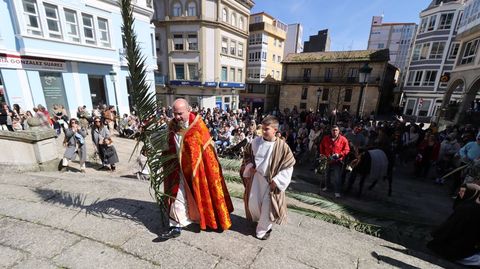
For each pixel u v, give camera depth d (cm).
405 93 2886
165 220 258
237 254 212
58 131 980
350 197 552
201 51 2345
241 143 790
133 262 196
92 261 196
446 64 2480
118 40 1400
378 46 4944
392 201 540
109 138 654
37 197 311
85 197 315
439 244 282
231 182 497
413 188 652
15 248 211
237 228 259
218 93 2612
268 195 224
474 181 287
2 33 927
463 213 260
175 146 223
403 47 4719
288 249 227
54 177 398
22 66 998
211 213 232
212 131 1108
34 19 1002
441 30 2456
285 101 3192
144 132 218
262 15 3281
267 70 3431
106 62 1312
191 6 2266
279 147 217
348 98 2788
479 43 1234
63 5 1079
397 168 858
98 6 1241
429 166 740
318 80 2938
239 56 2753
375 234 317
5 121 839
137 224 252
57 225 246
